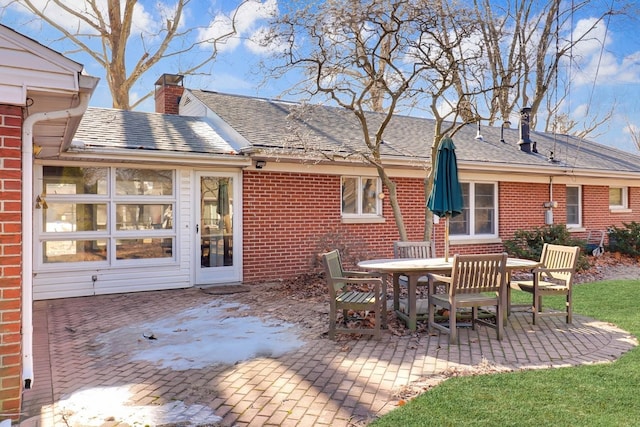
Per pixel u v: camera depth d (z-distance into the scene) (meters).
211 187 9.52
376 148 9.14
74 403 3.74
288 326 6.17
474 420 3.29
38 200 7.88
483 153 12.93
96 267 8.42
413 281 5.98
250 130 10.12
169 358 4.89
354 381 4.14
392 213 11.46
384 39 9.03
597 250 13.88
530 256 11.70
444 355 4.88
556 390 3.83
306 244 10.34
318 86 8.31
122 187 8.68
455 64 8.30
